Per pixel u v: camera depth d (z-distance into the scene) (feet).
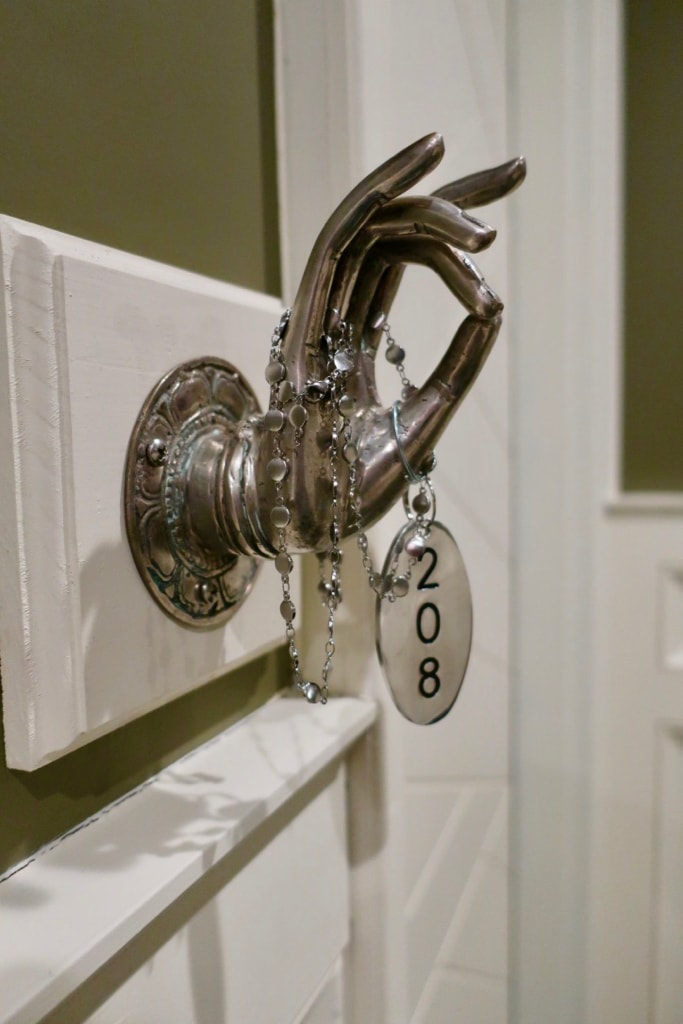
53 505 0.70
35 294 0.67
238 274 1.04
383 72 1.14
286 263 1.15
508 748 1.92
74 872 0.71
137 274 0.78
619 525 2.70
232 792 0.87
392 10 1.16
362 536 0.85
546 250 2.23
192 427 0.87
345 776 1.20
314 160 1.12
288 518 0.74
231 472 0.82
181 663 0.87
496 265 1.75
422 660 0.88
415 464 0.81
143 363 0.79
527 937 2.13
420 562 0.85
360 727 1.11
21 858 0.72
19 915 0.65
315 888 1.10
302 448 0.75
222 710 1.04
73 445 0.70
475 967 1.70
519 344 2.07
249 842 0.92
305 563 1.19
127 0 0.82
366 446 0.80
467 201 0.79
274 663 1.17
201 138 0.95
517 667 2.04
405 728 1.27
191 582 0.87
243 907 0.91
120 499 0.77
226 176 1.01
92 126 0.77
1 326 0.66
